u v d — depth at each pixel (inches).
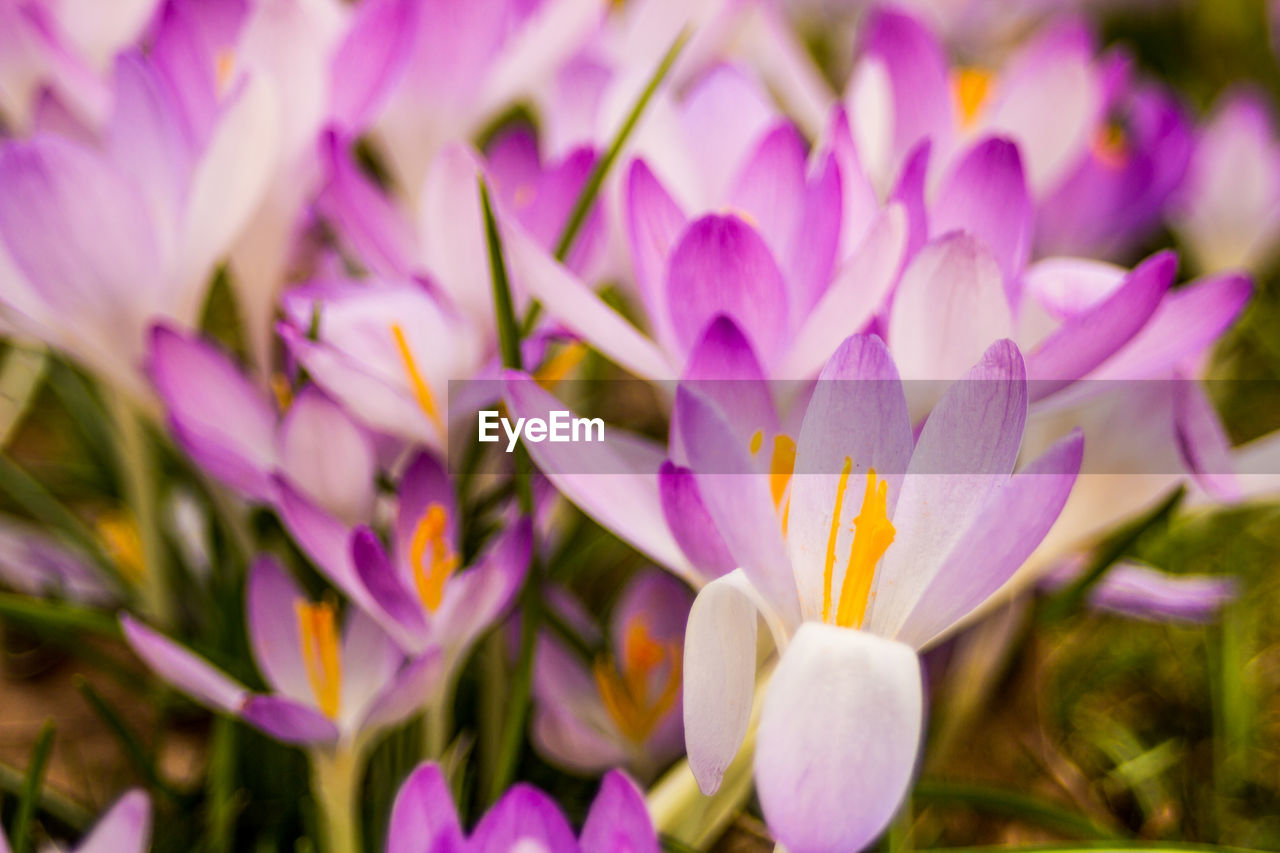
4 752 22.4
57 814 20.0
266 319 19.0
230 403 17.6
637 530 16.4
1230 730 22.9
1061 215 23.9
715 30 20.7
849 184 17.3
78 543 24.3
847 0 45.4
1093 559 19.0
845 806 14.5
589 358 27.5
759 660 17.2
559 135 19.6
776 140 17.2
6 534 23.9
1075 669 26.0
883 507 15.3
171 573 24.1
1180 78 53.2
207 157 17.5
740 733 15.2
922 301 16.3
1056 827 21.8
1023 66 19.8
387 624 17.2
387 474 18.8
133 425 21.0
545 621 19.2
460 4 18.8
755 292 16.5
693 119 18.6
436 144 19.5
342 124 18.5
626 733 19.0
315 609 17.7
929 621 15.3
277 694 17.7
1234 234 29.2
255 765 20.2
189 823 19.9
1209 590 20.4
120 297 17.7
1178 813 22.7
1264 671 26.5
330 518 17.0
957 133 20.3
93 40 20.0
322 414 17.3
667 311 16.8
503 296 17.1
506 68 19.5
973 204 17.0
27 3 18.6
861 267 16.2
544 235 18.0
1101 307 16.2
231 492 19.2
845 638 14.9
